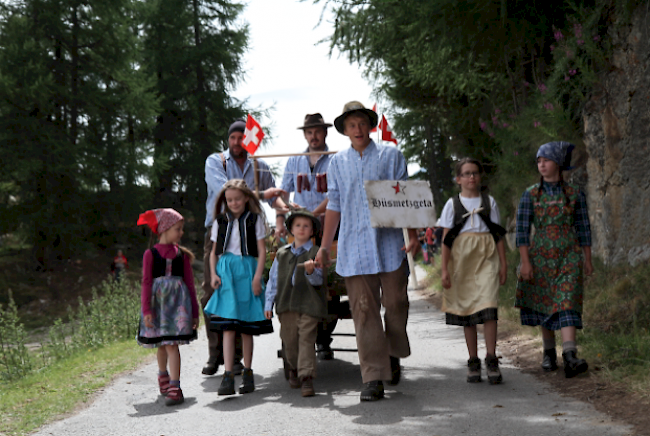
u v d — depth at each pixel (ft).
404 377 17.07
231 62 112.78
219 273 16.98
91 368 22.15
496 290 15.85
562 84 29.71
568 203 16.34
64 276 83.35
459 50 29.96
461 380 16.25
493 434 11.40
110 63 90.48
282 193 18.92
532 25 27.71
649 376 13.66
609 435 10.78
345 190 15.69
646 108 24.06
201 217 109.81
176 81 111.65
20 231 82.48
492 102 39.63
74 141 87.30
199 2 114.52
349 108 15.71
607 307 20.30
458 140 52.19
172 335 16.08
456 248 16.21
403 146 86.84
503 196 42.45
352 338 25.32
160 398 16.75
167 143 106.32
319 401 15.17
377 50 34.58
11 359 28.17
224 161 20.58
